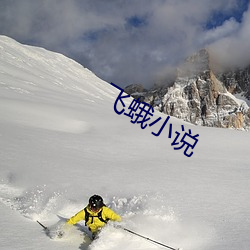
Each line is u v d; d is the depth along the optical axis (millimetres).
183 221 6648
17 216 6602
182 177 11422
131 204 7719
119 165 13320
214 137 25016
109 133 23906
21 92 42156
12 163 11727
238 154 18719
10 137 16859
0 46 87562
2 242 5227
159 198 8477
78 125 26531
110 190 9281
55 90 61250
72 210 7367
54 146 16266
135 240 5539
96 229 5789
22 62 84438
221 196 8906
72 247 5395
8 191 8680
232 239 5746
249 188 9969
